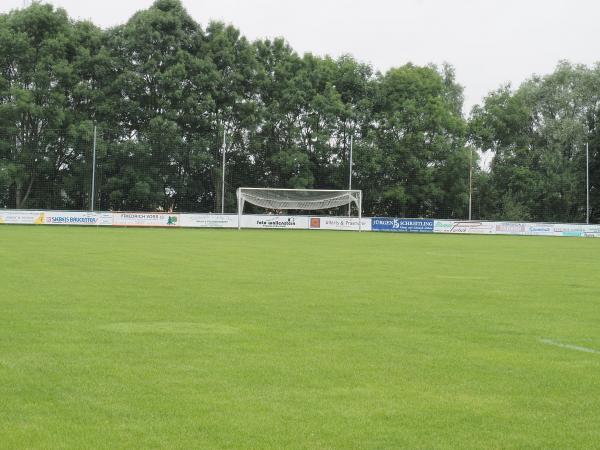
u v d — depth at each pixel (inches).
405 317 492.4
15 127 2623.0
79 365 329.7
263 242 1529.3
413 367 336.5
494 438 237.5
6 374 310.7
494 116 3299.7
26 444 225.0
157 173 2748.5
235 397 279.0
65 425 243.1
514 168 3169.3
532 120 3395.7
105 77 2849.4
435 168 3019.2
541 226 2630.4
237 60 2982.3
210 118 2849.4
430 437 237.3
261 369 326.6
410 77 3129.9
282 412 260.7
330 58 3270.2
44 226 2241.6
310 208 2618.1
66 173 2741.1
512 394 291.4
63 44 2775.6
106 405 266.4
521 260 1117.7
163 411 259.8
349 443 229.9
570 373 329.1
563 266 995.3
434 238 2037.4
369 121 3105.3
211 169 2815.0
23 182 2669.8
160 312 496.7
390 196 2925.7
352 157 2952.8
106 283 669.9
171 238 1624.0
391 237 2032.5
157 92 2834.6
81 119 2780.5
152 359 344.8
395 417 257.6
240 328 436.8
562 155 3179.1
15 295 574.6
